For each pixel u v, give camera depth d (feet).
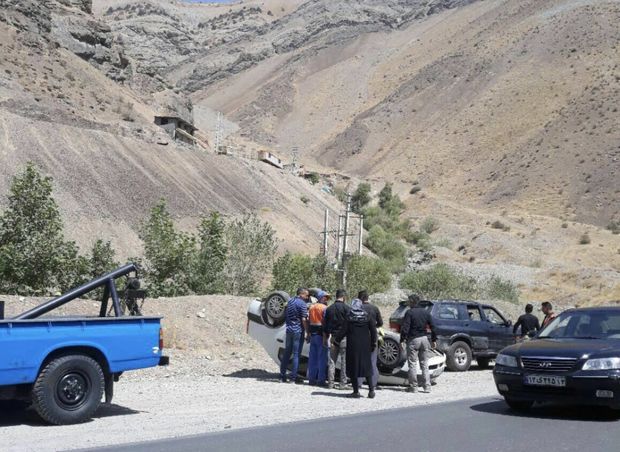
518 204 479.00
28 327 30.96
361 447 26.84
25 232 75.36
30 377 30.78
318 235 248.52
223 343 62.54
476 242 367.66
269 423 32.07
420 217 451.12
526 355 34.99
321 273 126.62
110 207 183.32
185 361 53.93
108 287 36.42
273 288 101.96
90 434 29.12
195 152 261.44
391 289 155.22
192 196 220.43
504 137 595.47
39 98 259.80
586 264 339.57
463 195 522.06
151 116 337.72
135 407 36.58
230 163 269.64
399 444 27.50
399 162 622.95
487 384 51.75
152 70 417.69
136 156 224.53
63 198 173.99
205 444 27.07
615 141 521.65
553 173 507.30
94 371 32.24
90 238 162.81
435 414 35.47
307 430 30.30
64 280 76.84
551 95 631.15
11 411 35.32
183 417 33.50
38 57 302.86
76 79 311.06
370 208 388.37
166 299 68.28
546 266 329.93
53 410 31.04
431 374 50.01
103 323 33.19
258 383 47.29
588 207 454.81
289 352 48.29
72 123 234.38
